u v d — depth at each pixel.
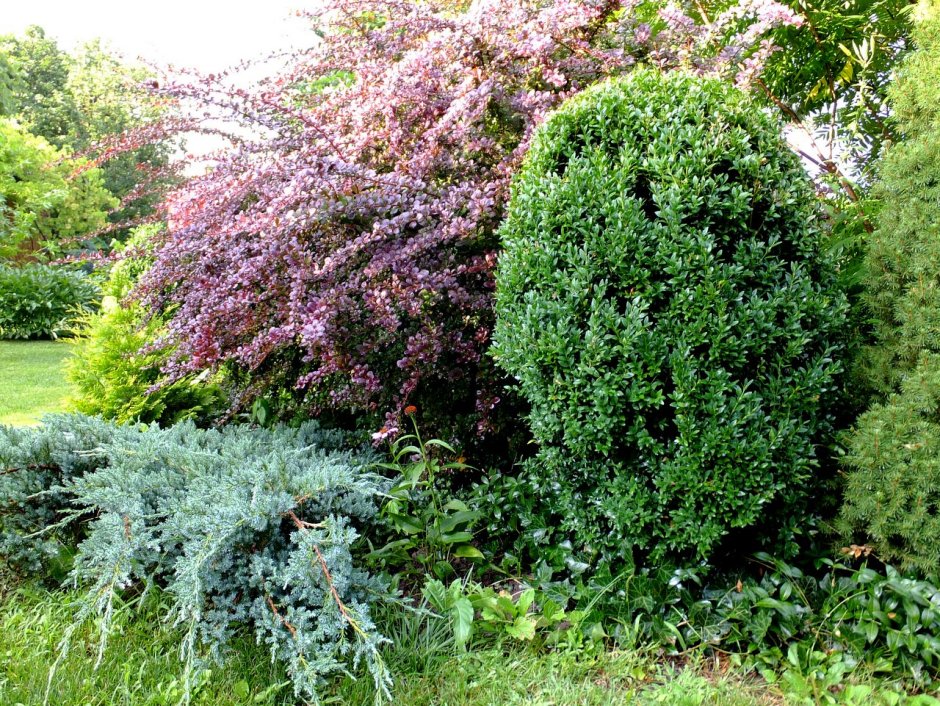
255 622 2.26
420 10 3.82
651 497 2.53
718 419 2.37
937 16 2.50
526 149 3.24
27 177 15.95
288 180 3.34
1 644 2.41
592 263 2.51
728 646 2.47
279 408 4.30
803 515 2.59
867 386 2.60
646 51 3.97
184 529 2.29
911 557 2.40
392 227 3.08
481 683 2.23
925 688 2.25
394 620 2.51
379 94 3.50
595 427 2.45
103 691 2.17
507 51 3.51
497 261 3.10
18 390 7.30
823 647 2.39
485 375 3.38
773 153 2.58
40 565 2.83
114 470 2.74
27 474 2.91
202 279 3.52
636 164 2.54
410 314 3.12
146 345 3.67
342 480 2.45
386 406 3.62
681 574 2.51
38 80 31.69
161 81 3.15
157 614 2.59
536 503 3.13
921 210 2.42
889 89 2.60
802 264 2.55
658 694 2.16
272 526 2.42
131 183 28.03
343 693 2.19
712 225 2.50
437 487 3.48
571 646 2.40
